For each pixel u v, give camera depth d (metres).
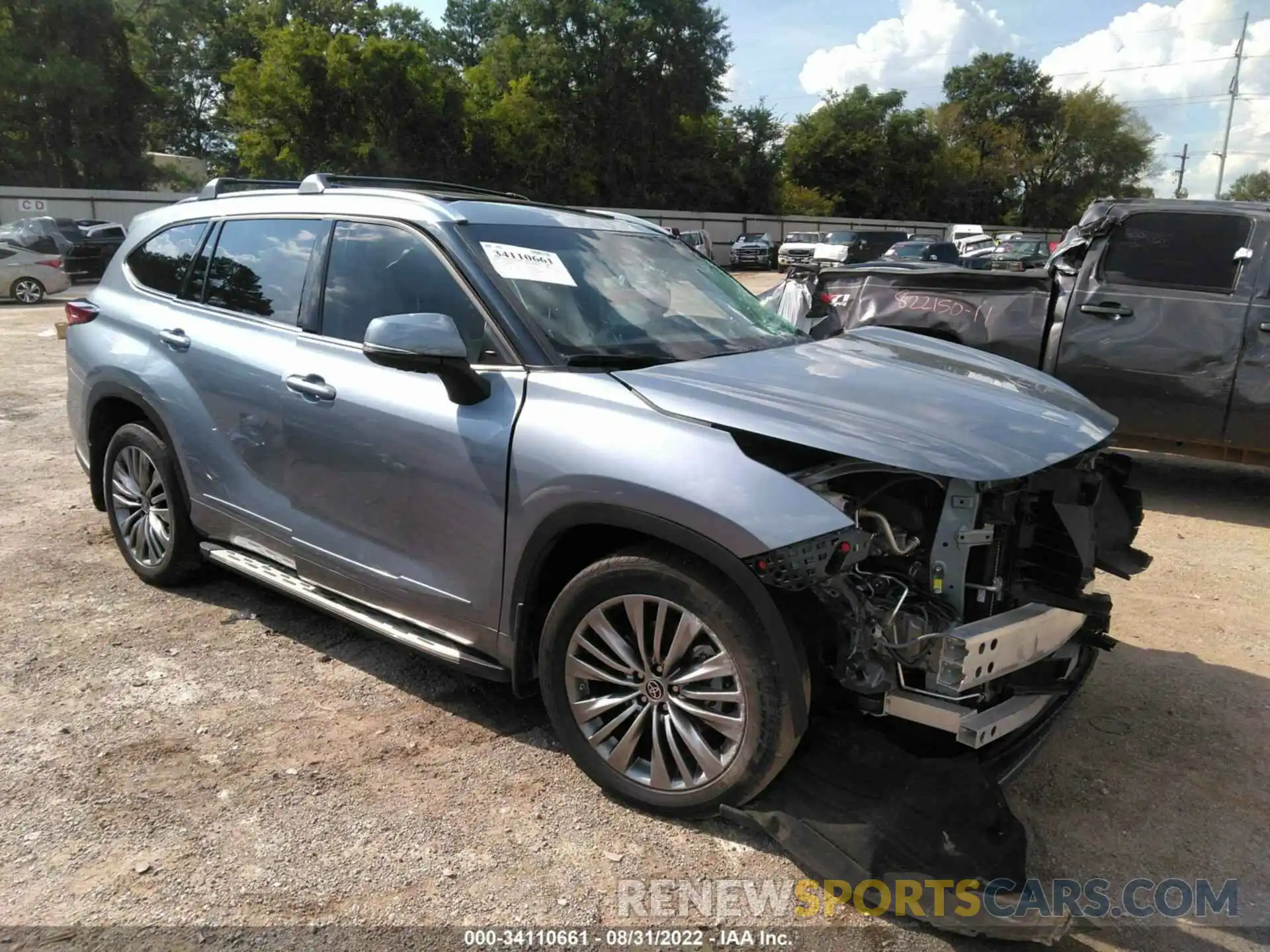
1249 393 5.87
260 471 3.69
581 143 49.91
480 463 2.91
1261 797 3.04
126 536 4.49
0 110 41.69
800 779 2.68
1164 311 6.09
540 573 2.88
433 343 2.79
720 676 2.56
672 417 2.66
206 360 3.87
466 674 3.43
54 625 4.04
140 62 52.31
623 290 3.46
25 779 2.92
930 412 2.82
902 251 25.58
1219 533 5.91
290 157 39.62
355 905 2.43
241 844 2.65
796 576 2.35
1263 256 5.87
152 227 4.57
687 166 53.69
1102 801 2.99
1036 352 6.57
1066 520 2.75
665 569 2.57
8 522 5.40
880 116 65.62
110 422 4.58
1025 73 75.06
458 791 2.93
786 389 2.88
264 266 3.86
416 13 58.97
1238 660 4.07
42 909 2.38
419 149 42.00
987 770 2.62
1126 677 3.88
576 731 2.87
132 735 3.19
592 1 48.00
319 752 3.12
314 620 4.16
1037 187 75.25
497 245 3.28
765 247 42.88
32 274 20.61
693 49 50.62
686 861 2.62
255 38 53.41
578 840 2.70
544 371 2.92
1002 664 2.53
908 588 2.60
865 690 2.54
